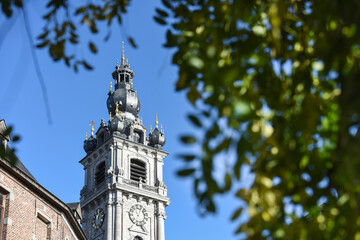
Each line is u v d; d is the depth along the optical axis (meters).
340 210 6.35
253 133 5.88
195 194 6.03
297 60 7.05
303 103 6.48
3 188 28.92
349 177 6.18
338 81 6.30
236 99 5.80
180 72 6.88
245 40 6.65
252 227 6.06
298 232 6.36
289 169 6.27
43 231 32.59
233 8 6.60
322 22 6.50
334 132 6.62
